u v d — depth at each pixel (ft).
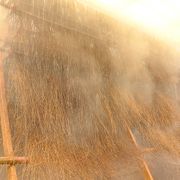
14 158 7.60
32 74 9.61
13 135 8.55
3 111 8.36
